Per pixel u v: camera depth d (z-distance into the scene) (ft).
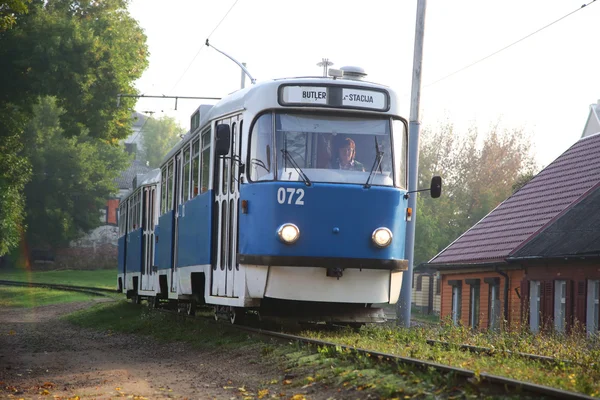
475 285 98.12
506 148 206.08
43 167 249.55
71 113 115.55
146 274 76.79
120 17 127.13
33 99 120.57
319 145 42.24
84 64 111.96
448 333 46.39
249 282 42.32
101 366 42.39
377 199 42.11
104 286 193.88
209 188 48.44
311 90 42.47
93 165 254.47
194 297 54.95
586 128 188.55
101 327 74.84
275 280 41.55
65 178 250.78
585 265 73.61
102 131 115.34
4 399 31.71
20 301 139.95
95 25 117.19
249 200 42.42
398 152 43.29
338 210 41.60
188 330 55.11
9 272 248.93
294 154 41.96
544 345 42.37
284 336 39.27
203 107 53.57
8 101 119.96
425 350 35.32
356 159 42.47
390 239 42.24
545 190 98.48
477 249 96.53
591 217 80.64
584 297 73.46
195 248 51.52
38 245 264.72
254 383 31.58
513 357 32.71
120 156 267.59
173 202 60.75
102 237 276.82
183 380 34.55
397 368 28.17
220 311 51.03
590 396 21.81
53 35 111.55
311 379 29.73
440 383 25.61
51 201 249.55
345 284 42.11
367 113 42.93
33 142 249.34
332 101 42.47
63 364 44.50
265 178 41.93
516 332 50.01
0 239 145.38
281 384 30.53
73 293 152.35
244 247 42.50
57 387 35.19
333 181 41.75
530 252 82.28
